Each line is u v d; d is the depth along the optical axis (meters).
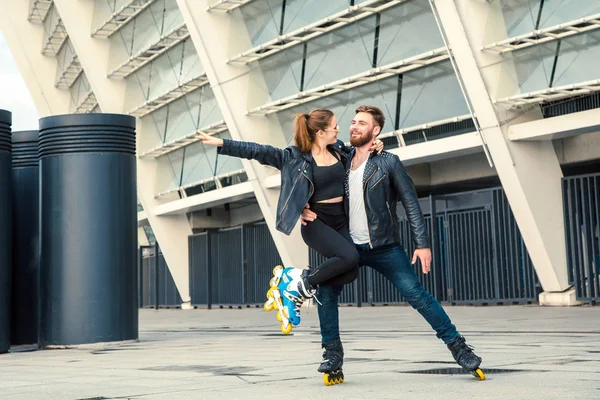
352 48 24.17
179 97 33.38
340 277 5.21
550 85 19.36
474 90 20.42
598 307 19.67
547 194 21.03
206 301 37.12
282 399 4.47
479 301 23.94
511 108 20.58
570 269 21.00
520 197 20.84
